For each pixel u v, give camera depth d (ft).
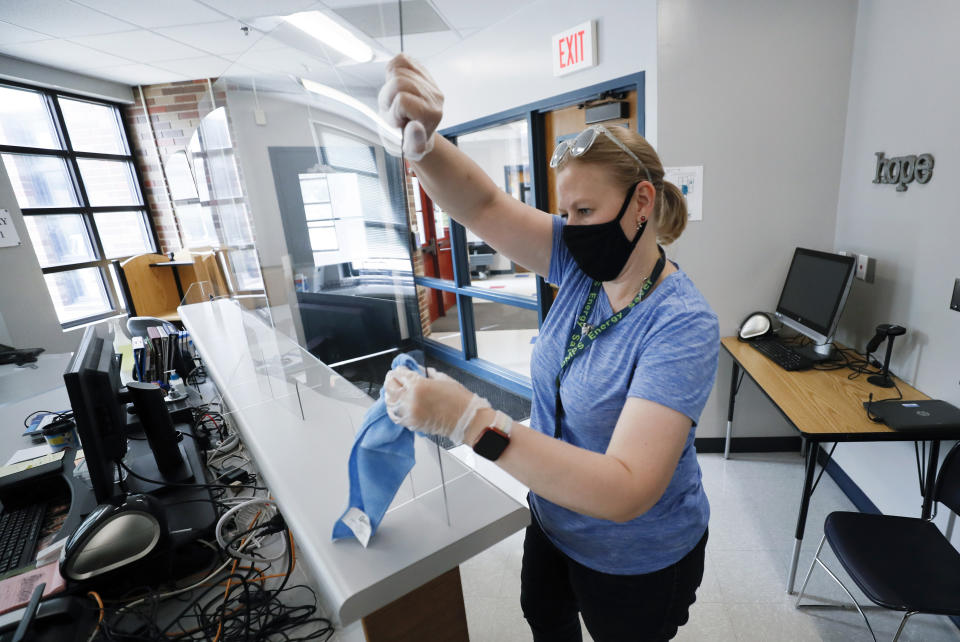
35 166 12.41
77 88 12.56
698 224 7.45
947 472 4.45
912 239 5.60
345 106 2.29
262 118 2.79
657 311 2.24
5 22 8.94
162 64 11.94
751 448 8.25
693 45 6.80
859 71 6.50
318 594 3.01
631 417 1.96
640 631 2.82
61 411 6.40
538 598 3.29
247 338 4.91
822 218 7.22
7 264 11.16
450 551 2.05
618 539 2.62
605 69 7.75
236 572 3.16
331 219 2.63
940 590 3.84
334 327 2.84
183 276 14.15
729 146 7.09
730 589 5.50
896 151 5.82
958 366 4.98
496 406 10.98
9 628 2.60
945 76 5.04
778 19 6.59
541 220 2.90
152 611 2.84
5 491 3.93
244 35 9.98
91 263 13.57
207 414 5.44
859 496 6.68
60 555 3.12
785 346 6.96
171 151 14.52
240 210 3.67
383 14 1.99
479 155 11.27
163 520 3.08
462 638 2.34
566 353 2.67
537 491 1.79
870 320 6.44
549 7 8.29
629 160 2.19
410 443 2.06
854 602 4.96
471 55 10.09
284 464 2.64
